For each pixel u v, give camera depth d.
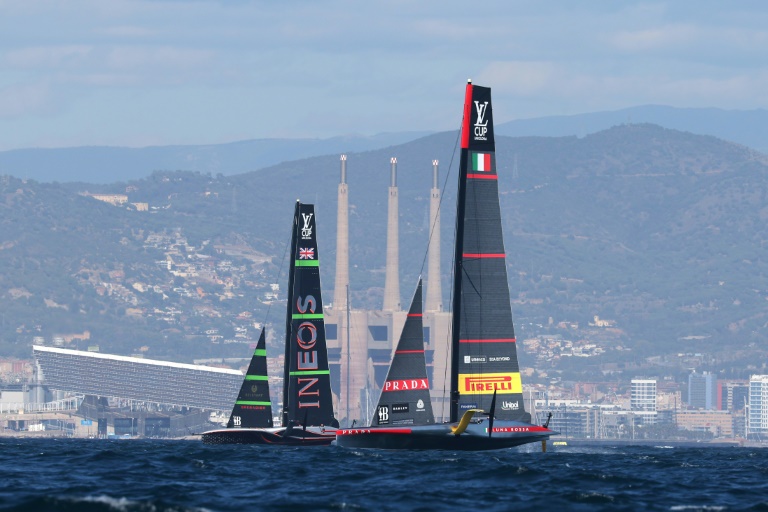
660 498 181.25
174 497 173.75
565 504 170.00
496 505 168.50
